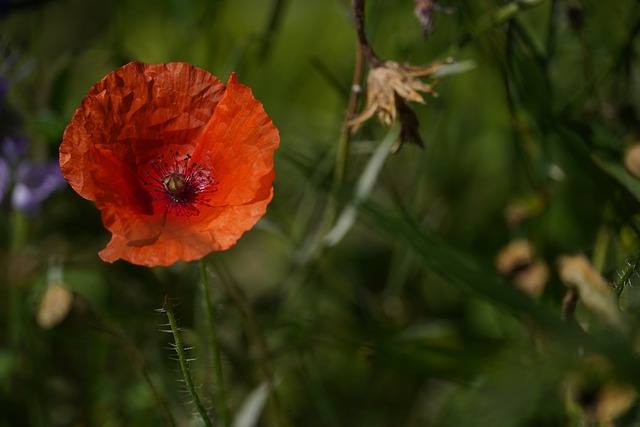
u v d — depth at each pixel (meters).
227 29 0.90
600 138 0.69
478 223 0.79
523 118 0.71
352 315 0.75
